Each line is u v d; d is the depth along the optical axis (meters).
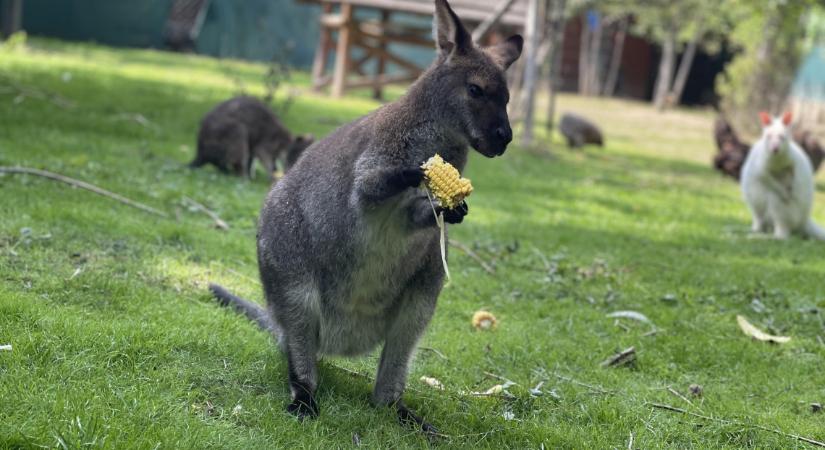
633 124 28.94
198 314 5.60
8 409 3.92
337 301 4.63
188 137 13.07
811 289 8.60
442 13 4.70
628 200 13.58
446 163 4.23
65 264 6.20
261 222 4.80
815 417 5.43
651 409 5.33
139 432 3.91
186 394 4.46
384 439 4.43
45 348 4.60
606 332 6.86
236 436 4.10
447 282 7.57
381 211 4.40
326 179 4.54
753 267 9.52
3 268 5.83
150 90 17.20
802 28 30.56
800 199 11.62
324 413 4.60
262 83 22.31
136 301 5.71
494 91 4.61
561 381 5.68
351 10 22.06
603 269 8.66
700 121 33.00
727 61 42.06
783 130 11.37
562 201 12.75
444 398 5.14
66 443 3.65
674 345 6.63
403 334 4.77
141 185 9.08
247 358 5.09
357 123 4.71
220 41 33.28
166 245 7.21
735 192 16.11
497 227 10.03
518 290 7.73
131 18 31.39
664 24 35.47
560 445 4.68
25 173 8.24
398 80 23.11
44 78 16.17
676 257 9.71
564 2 19.94
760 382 6.05
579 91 42.25
